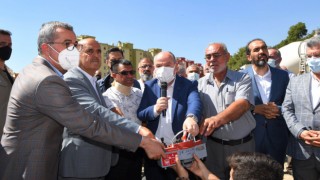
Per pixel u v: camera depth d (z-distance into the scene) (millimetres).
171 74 3129
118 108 3566
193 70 6695
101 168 2799
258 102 4000
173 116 3230
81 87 2750
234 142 3484
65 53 2549
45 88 2133
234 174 1721
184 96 3320
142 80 5645
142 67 5621
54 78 2168
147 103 3422
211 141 3639
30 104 2188
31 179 2229
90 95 2740
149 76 5613
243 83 3426
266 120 3893
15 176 2232
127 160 3928
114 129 2301
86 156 2730
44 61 2404
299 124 3172
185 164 2441
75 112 2184
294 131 3174
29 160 2238
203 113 3660
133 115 3822
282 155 3961
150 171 3602
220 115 3016
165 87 3166
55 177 2449
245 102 3217
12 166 2240
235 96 3414
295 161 3373
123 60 3869
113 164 3193
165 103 3041
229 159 1904
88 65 3031
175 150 2406
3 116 3654
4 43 3908
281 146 3936
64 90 2201
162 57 3234
